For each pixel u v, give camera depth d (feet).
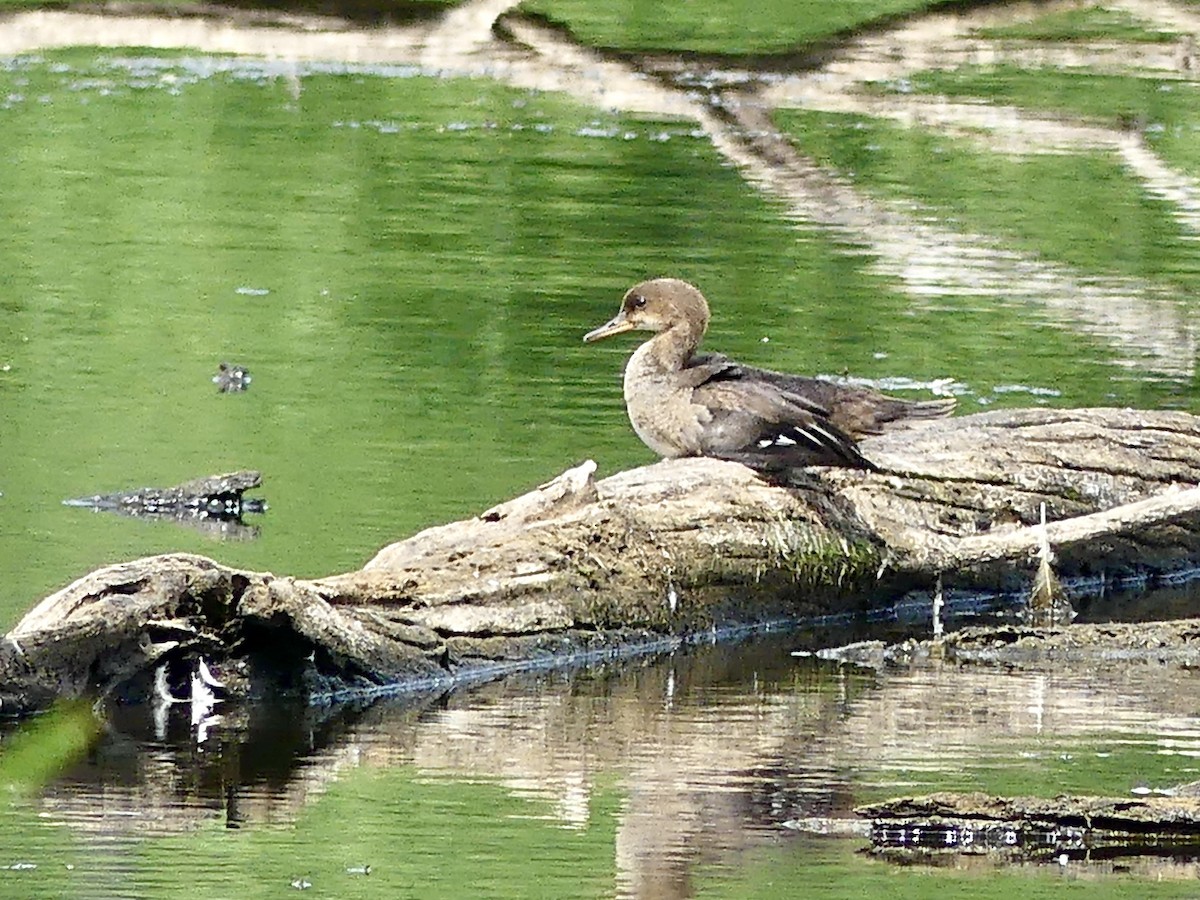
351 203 83.66
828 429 45.42
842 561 45.70
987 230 83.15
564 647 41.86
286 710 37.78
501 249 77.51
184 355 63.10
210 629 37.76
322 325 66.80
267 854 30.81
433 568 41.42
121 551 44.68
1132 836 31.99
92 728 36.17
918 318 69.92
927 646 43.39
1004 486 48.34
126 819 32.14
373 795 33.40
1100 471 49.42
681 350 47.57
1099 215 85.81
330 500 49.21
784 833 32.09
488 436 55.16
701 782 34.45
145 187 84.79
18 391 58.49
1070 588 48.78
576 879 30.12
